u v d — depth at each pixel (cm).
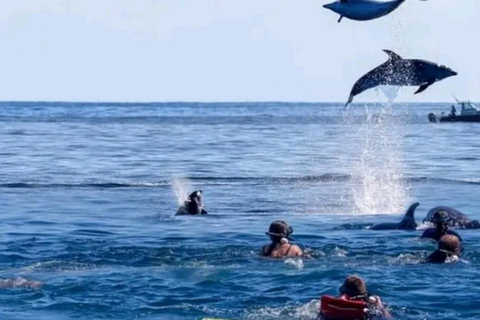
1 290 2461
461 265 2767
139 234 3575
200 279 2597
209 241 3366
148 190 5431
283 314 2214
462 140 10938
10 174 6456
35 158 7919
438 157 8081
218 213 4312
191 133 13100
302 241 3300
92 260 2941
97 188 5544
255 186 5666
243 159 7856
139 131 13875
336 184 5791
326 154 8494
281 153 8619
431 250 3036
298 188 5544
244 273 2662
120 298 2388
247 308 2277
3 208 4516
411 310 2252
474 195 5053
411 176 6281
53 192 5309
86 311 2264
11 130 14100
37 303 2336
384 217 4147
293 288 2483
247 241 3362
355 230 3584
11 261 2948
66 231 3678
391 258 2877
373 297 2203
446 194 5112
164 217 4156
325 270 2691
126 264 2856
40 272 2723
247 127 15725
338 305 2153
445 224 3219
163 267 2783
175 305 2316
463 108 17200
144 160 7731
